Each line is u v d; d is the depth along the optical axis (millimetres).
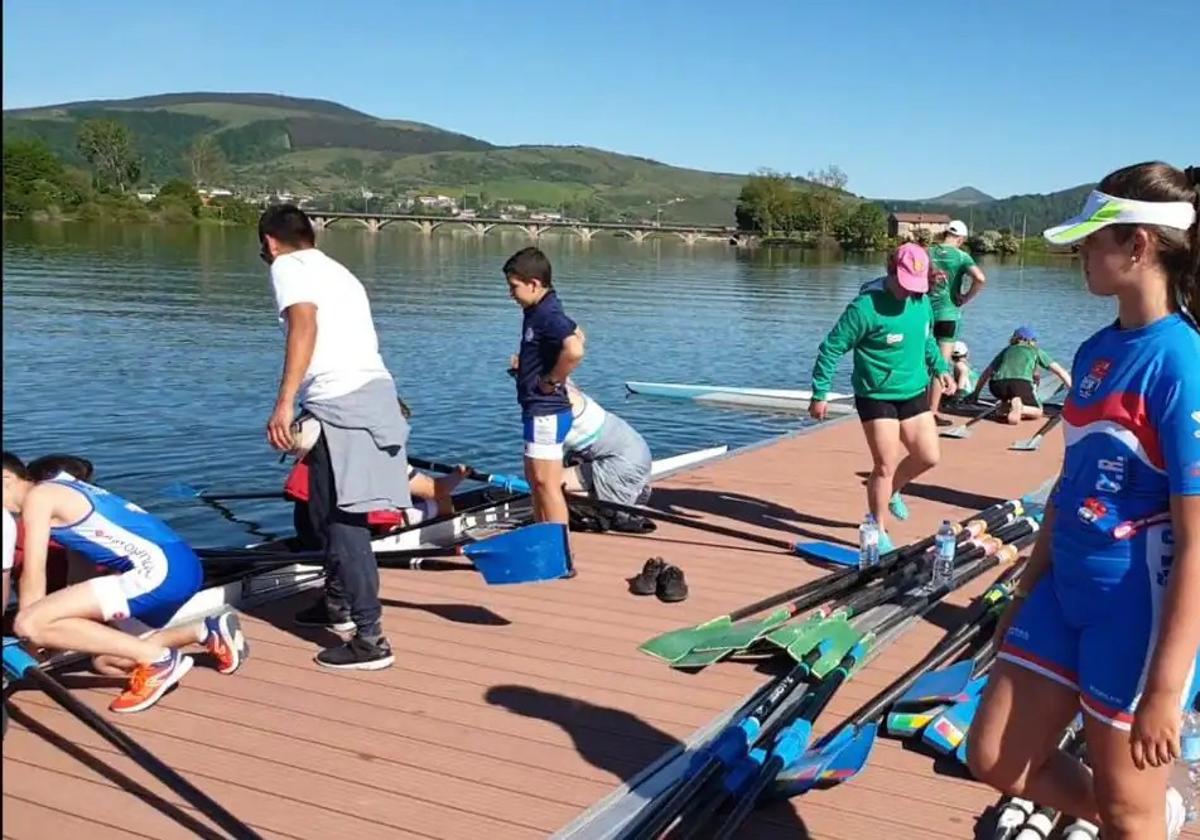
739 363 20656
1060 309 35500
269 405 13945
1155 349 2303
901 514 7277
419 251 65000
